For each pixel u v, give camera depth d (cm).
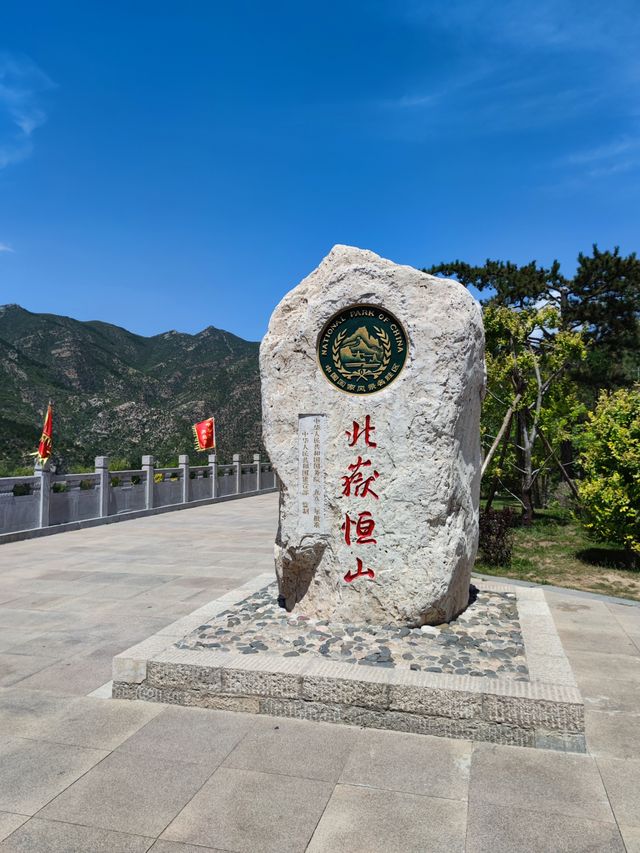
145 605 763
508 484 1855
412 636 539
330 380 588
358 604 571
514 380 1347
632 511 969
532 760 388
